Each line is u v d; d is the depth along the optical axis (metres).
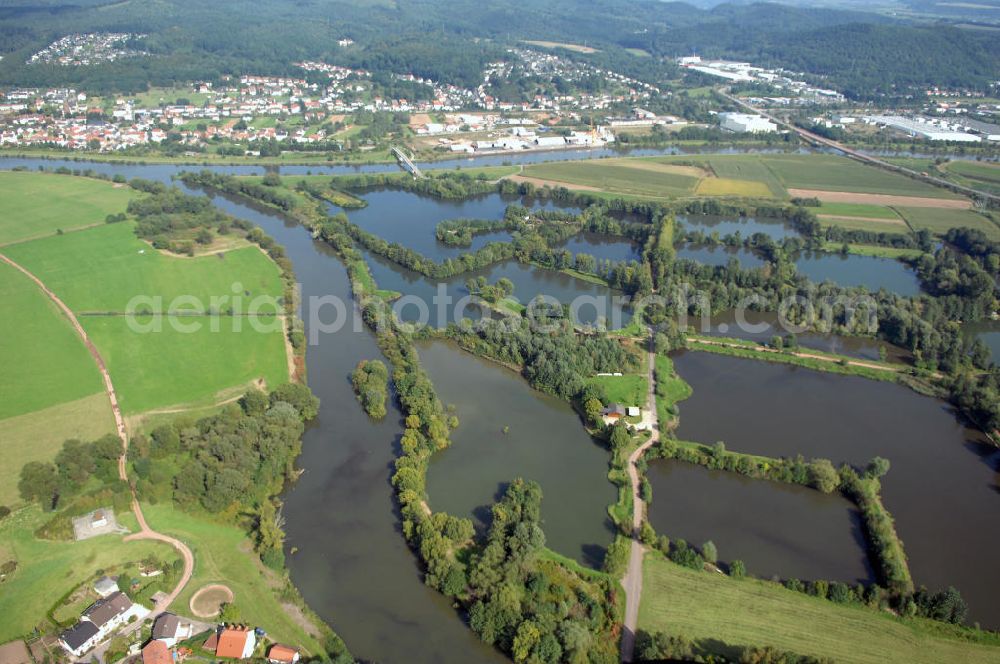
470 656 136.88
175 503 170.50
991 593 155.25
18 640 134.12
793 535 171.00
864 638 140.00
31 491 169.00
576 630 132.75
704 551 158.62
